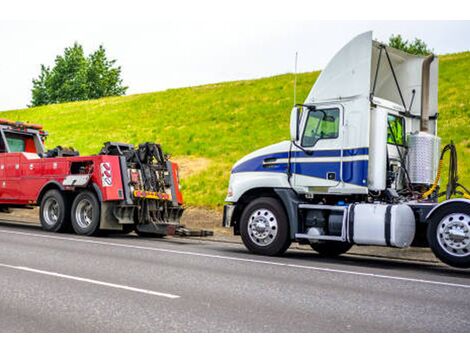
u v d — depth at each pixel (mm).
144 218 14570
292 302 6754
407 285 8148
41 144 17562
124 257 10273
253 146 29375
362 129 10711
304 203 11203
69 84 82500
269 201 11406
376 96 11930
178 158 29484
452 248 9445
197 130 35062
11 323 5578
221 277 8375
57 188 15023
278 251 11234
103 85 84062
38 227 16406
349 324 5730
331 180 10984
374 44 11297
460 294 7504
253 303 6645
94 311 6078
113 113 45375
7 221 18297
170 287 7477
